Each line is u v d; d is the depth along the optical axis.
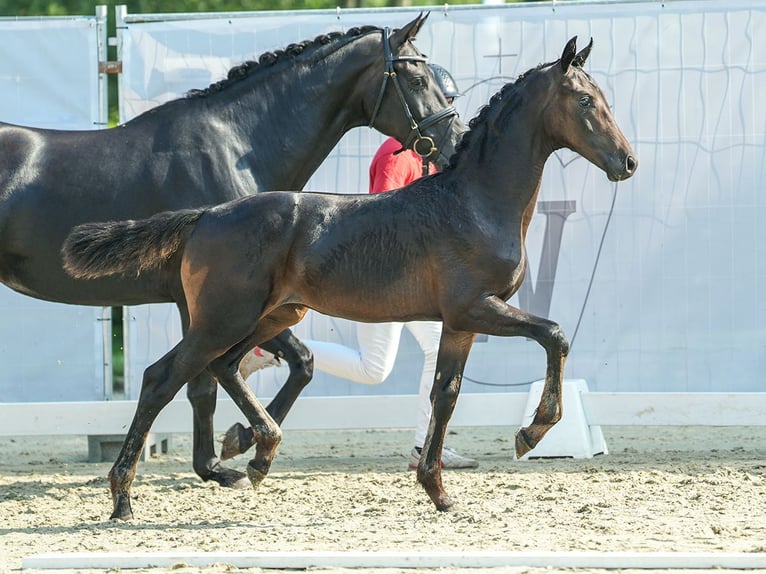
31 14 30.17
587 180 13.59
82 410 13.34
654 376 13.61
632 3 13.46
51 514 10.09
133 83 13.66
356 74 11.22
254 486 9.64
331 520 9.44
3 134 10.80
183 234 9.39
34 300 13.73
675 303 13.57
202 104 11.04
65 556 7.90
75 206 10.67
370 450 14.38
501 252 8.95
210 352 9.20
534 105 9.09
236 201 9.32
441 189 9.15
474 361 13.66
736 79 13.44
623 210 13.59
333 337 13.82
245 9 30.88
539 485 10.98
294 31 13.65
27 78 13.68
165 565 7.84
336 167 13.86
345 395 13.82
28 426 13.33
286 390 11.05
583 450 12.88
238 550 8.30
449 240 8.94
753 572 7.46
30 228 10.68
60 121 13.71
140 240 9.37
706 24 13.44
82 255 9.39
